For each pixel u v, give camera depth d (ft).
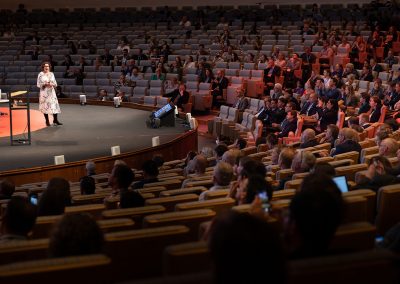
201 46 73.31
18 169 34.81
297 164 20.31
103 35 85.05
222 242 5.85
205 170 24.82
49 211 16.12
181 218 12.87
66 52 79.51
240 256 5.76
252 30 79.10
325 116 45.62
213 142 55.26
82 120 54.44
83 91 70.59
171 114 50.98
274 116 49.37
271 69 64.34
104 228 12.86
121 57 75.82
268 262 5.77
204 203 14.51
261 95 63.57
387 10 81.00
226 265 5.80
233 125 52.70
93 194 21.30
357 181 18.39
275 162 26.35
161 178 25.31
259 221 5.99
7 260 10.60
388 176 17.24
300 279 7.02
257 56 71.15
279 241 5.94
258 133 46.24
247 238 5.81
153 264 11.27
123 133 47.83
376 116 45.03
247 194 13.71
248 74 65.57
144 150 40.50
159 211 14.82
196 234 13.08
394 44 70.95
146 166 23.90
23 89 72.79
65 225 9.20
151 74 69.05
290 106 45.39
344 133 27.14
